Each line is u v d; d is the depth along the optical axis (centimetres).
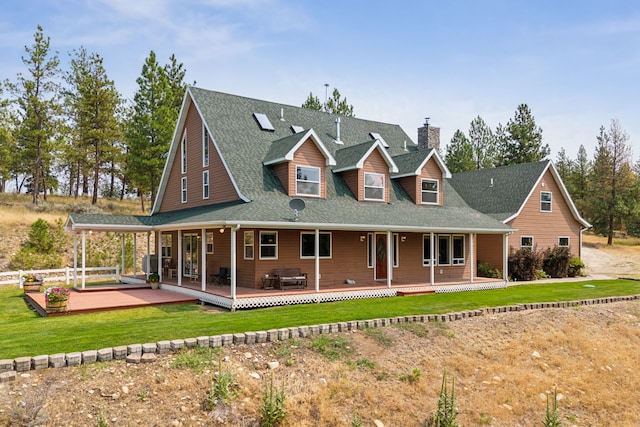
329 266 1839
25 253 2411
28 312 1441
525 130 4806
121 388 723
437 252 2194
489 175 3047
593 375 1066
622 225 4659
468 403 876
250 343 934
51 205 3528
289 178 1811
